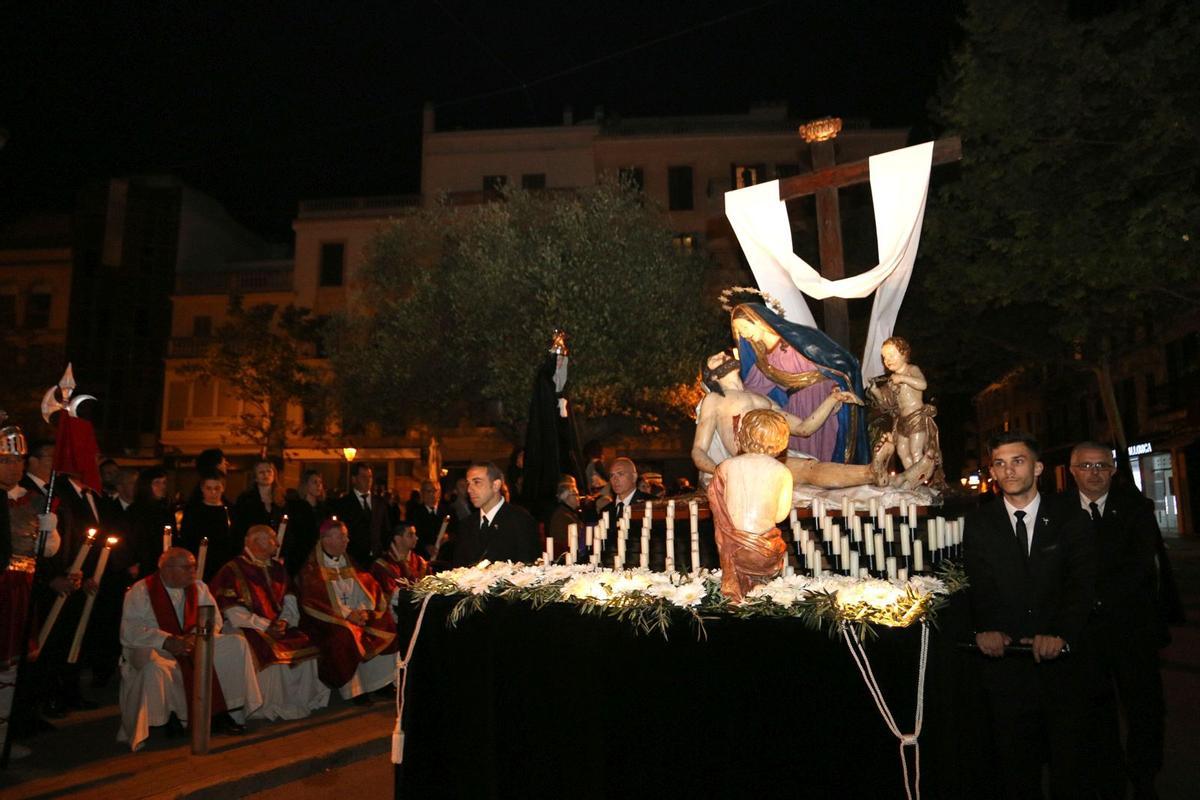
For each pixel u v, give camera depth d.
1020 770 3.99
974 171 12.94
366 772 6.25
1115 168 11.60
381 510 10.66
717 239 27.92
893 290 7.41
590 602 3.88
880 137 28.30
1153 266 10.62
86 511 7.49
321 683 7.73
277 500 9.63
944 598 3.65
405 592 4.63
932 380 20.88
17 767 5.81
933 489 5.75
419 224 22.66
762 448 4.06
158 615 6.63
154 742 6.57
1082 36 11.74
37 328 32.81
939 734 3.49
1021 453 4.05
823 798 3.43
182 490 31.58
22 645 5.76
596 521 7.92
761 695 3.58
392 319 21.95
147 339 33.62
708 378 6.12
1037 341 17.56
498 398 20.92
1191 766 5.66
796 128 29.11
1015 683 4.00
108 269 33.19
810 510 5.28
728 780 3.59
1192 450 24.88
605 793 3.83
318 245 30.91
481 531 5.85
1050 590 3.95
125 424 32.91
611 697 3.86
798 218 18.55
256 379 27.42
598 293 19.33
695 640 3.72
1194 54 10.53
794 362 6.59
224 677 6.84
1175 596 5.05
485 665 4.29
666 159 29.17
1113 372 30.05
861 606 3.40
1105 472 4.84
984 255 13.30
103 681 8.41
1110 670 4.73
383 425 23.81
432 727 4.44
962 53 12.41
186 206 34.75
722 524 3.89
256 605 7.43
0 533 5.43
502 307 19.81
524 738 4.11
